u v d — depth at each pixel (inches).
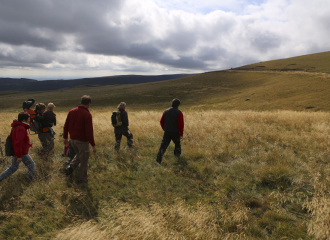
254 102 1647.4
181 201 107.7
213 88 2539.4
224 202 111.4
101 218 97.4
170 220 92.0
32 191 126.4
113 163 174.2
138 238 79.7
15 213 102.9
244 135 237.5
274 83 2255.2
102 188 131.4
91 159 179.9
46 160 177.8
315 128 274.4
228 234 81.1
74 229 84.0
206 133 254.8
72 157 162.9
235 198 117.3
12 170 138.9
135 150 204.8
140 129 284.2
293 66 3048.7
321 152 172.9
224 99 1937.7
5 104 2276.1
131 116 488.1
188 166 160.4
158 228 82.1
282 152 179.5
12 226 97.9
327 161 157.4
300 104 1352.1
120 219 91.9
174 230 84.7
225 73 3474.4
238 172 147.0
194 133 256.7
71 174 147.1
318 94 1481.3
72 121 138.0
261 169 144.0
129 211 94.7
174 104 176.7
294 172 138.1
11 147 135.3
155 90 2657.5
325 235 78.4
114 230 82.8
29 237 91.2
